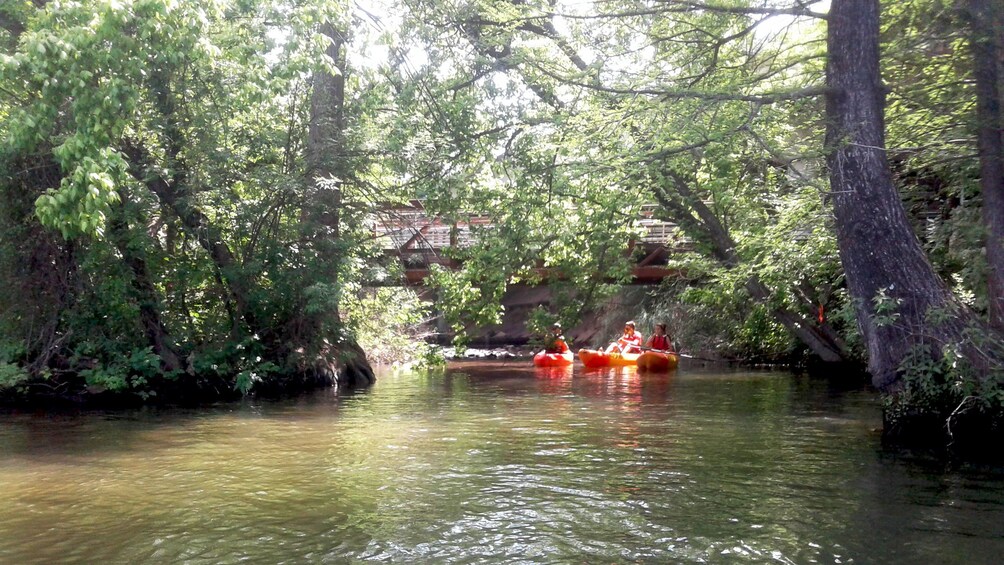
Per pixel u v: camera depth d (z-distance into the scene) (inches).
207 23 442.3
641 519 226.2
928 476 279.6
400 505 240.4
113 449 331.3
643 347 863.1
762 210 617.3
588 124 526.3
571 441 348.5
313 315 594.9
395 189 637.9
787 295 652.7
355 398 524.4
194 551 198.7
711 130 441.4
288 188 549.0
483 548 201.3
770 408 465.4
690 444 341.1
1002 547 201.9
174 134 525.7
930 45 402.3
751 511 233.9
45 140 453.1
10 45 477.1
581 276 738.8
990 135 359.6
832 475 281.7
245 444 342.3
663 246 880.9
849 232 361.4
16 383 486.0
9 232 488.4
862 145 354.3
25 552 198.2
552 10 529.3
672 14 511.8
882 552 198.7
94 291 508.7
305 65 497.7
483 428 386.6
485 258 668.7
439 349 741.3
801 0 423.8
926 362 335.9
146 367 509.0
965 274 406.9
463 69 597.6
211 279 573.6
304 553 197.3
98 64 411.2
